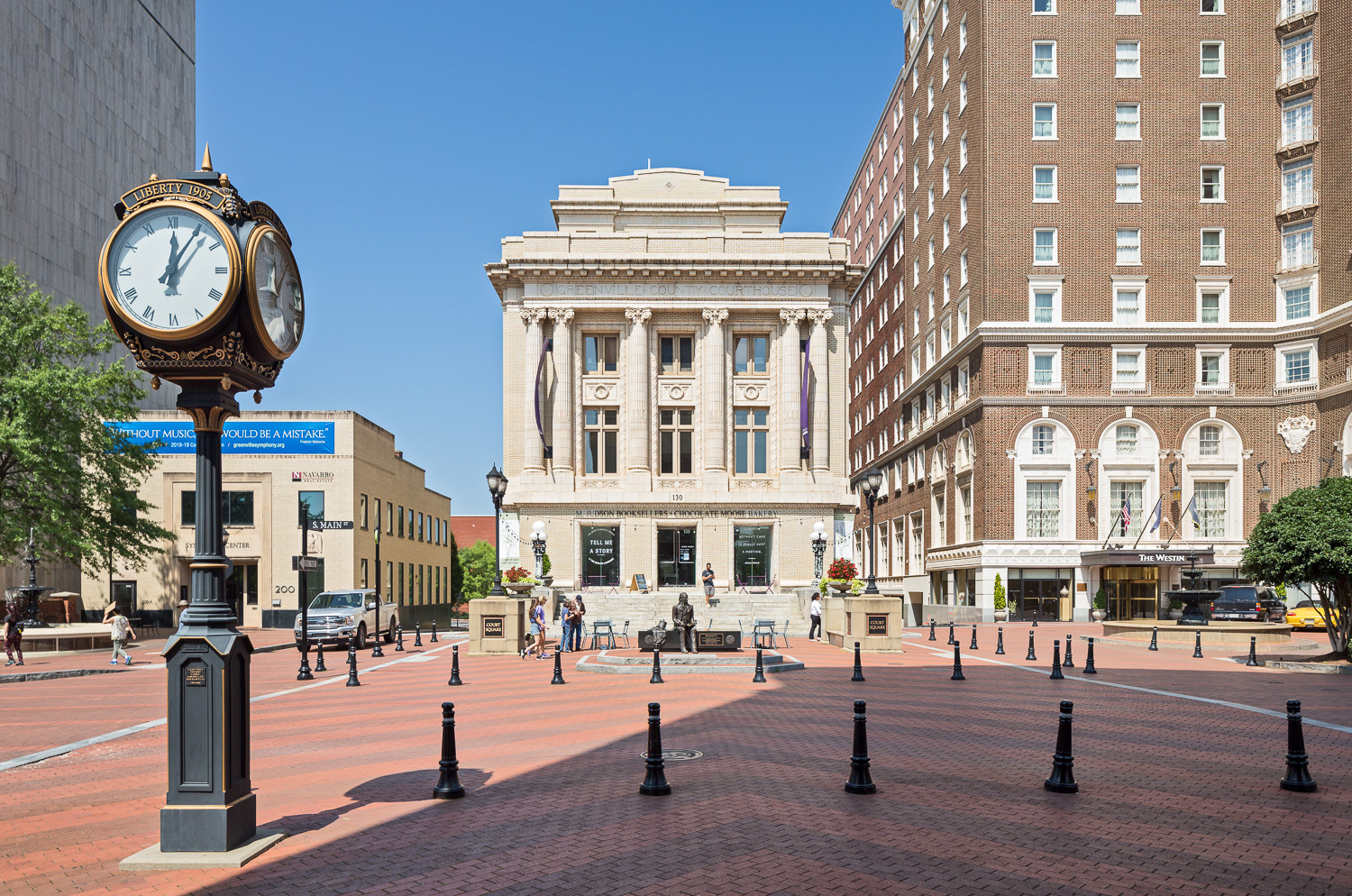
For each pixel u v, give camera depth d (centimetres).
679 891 675
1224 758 1142
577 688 1970
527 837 811
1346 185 4631
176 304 788
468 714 1600
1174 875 706
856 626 2911
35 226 5791
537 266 4806
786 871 717
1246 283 4944
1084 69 5053
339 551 5047
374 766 1140
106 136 6738
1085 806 908
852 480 9081
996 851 764
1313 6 4834
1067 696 1770
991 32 5078
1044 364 4956
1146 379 4906
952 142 5662
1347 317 4512
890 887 681
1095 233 4997
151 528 3859
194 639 765
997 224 5016
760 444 4956
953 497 5519
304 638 2328
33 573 3628
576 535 4734
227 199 804
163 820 759
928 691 1850
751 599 4175
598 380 4900
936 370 5794
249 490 5069
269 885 696
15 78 5616
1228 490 4875
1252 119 4991
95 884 704
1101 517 4844
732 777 1038
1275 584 2508
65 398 3434
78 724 1583
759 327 4941
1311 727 1380
